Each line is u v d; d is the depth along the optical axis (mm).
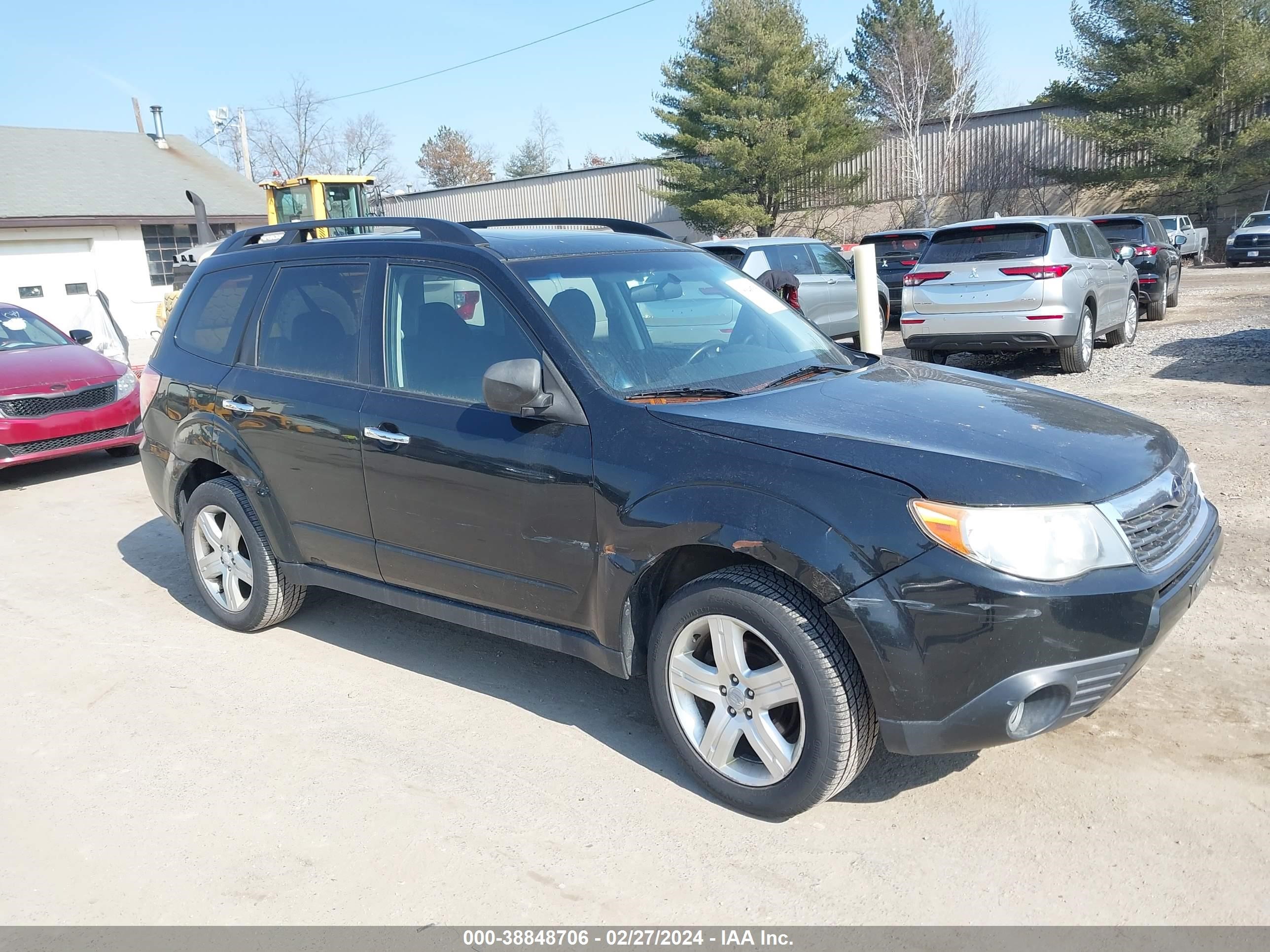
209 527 5031
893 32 41375
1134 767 3402
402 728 3967
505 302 3787
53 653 4898
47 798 3535
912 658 2844
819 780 3053
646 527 3264
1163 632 2957
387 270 4211
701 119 38000
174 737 3965
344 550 4363
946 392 3719
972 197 39406
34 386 8594
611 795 3412
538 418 3586
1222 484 6402
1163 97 32688
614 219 5016
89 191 25656
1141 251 15234
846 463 3000
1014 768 3441
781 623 3020
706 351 3943
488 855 3094
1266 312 15461
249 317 4785
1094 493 2898
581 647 3633
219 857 3139
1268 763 3375
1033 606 2750
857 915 2754
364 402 4141
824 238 41062
